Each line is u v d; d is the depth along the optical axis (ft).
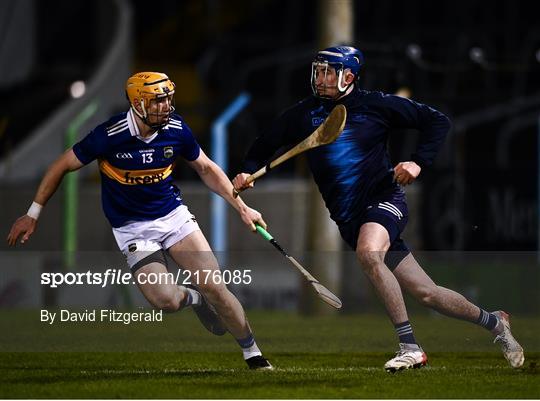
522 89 245.45
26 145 242.99
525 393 77.56
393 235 85.46
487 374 87.35
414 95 200.75
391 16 321.32
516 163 224.53
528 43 290.15
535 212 186.50
